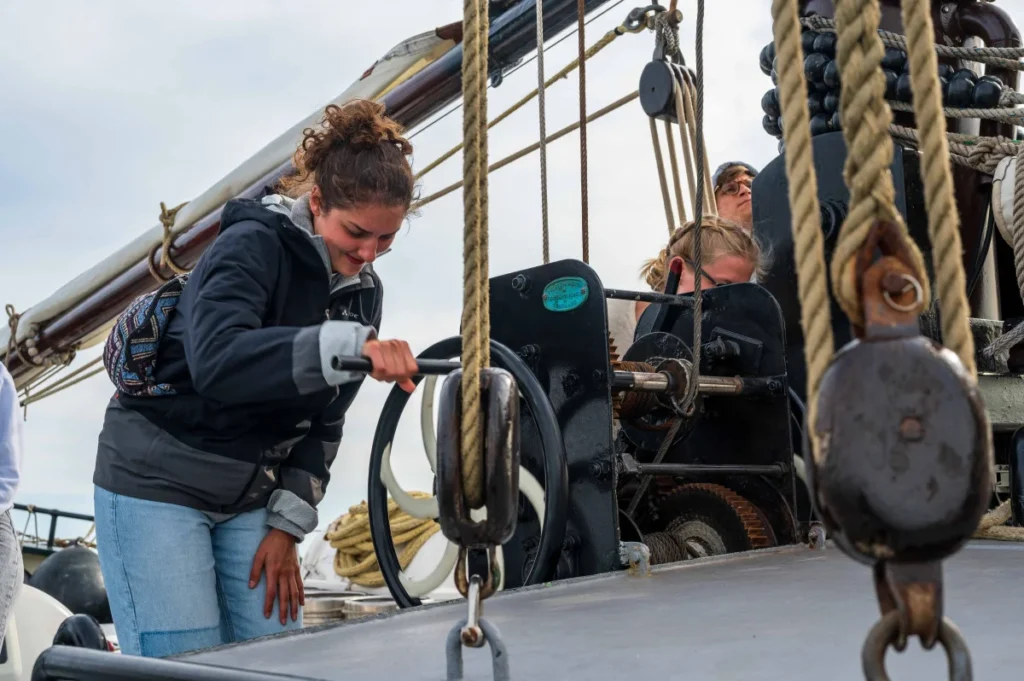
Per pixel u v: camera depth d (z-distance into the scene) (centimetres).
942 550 57
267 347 191
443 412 92
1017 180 264
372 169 219
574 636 127
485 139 96
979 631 116
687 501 271
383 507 262
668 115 404
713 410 276
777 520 259
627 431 288
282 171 484
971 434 56
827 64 294
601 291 235
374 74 462
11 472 261
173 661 116
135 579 226
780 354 262
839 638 116
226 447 229
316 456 258
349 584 418
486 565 96
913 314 58
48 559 490
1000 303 322
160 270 545
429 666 115
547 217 297
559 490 219
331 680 110
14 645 347
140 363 225
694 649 114
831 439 58
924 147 61
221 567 247
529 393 227
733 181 420
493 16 434
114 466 231
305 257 225
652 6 399
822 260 60
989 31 295
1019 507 233
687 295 288
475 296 93
